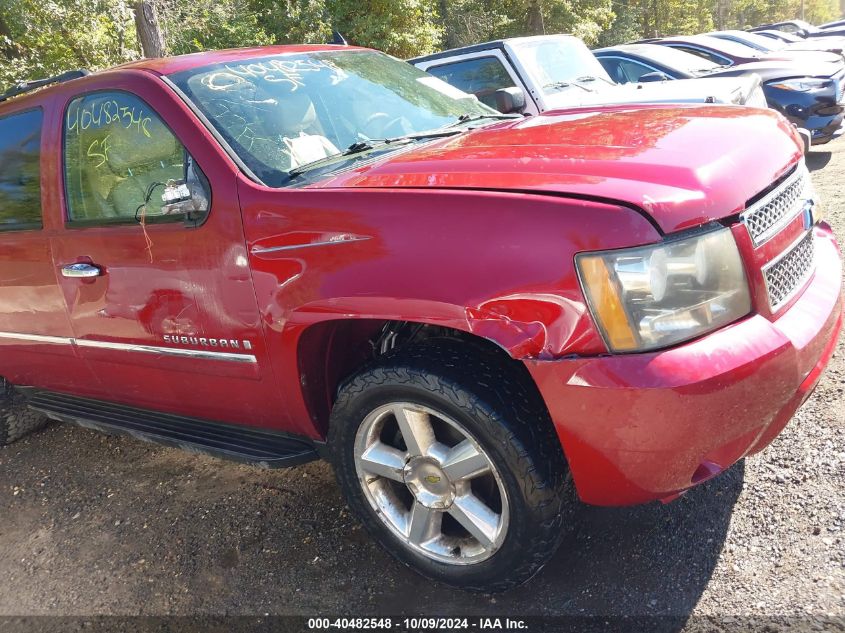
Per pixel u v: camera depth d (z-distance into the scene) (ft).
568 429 6.35
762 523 8.00
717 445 6.21
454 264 6.52
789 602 6.92
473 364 6.89
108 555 9.85
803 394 7.04
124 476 11.98
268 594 8.48
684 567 7.64
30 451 13.56
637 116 8.79
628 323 6.00
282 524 9.81
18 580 9.66
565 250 6.08
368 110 10.07
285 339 7.78
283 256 7.54
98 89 9.52
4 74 32.94
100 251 9.31
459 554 7.59
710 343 6.15
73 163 9.75
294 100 9.48
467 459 7.07
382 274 6.89
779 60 29.32
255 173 8.12
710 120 8.02
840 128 27.53
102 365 10.36
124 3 34.30
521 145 7.95
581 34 85.76
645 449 6.11
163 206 8.09
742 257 6.50
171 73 9.18
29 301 10.72
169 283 8.66
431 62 23.50
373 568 8.62
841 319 7.95
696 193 6.27
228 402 9.13
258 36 49.34
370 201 7.04
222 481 11.23
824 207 19.53
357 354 8.68
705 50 33.24
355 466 7.97
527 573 7.16
